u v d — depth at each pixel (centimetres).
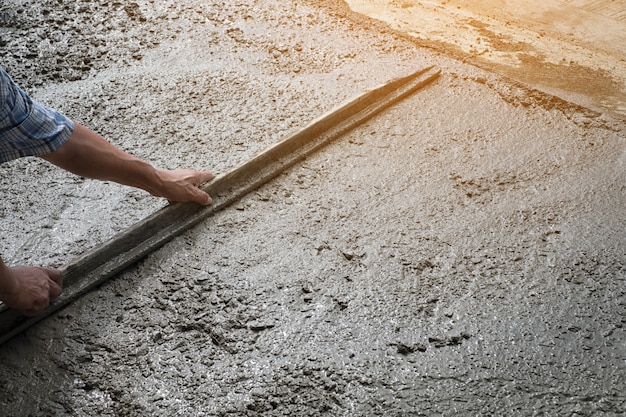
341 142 279
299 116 293
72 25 365
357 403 179
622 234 231
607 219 238
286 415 177
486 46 382
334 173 262
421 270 218
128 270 220
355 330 198
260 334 198
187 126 287
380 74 324
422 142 279
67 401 183
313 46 350
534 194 251
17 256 223
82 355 194
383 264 220
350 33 365
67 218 239
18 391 185
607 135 285
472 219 239
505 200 248
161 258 224
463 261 222
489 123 292
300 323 201
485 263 221
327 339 196
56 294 207
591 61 374
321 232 234
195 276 218
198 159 266
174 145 275
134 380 188
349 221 239
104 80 320
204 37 357
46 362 193
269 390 183
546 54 379
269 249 227
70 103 302
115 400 183
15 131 182
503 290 211
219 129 285
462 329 198
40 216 240
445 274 217
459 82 321
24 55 339
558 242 229
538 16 436
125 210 241
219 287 213
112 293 213
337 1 421
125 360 193
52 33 358
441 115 297
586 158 271
